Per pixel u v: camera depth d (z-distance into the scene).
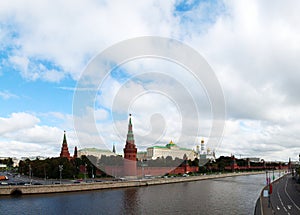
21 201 74.69
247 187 121.50
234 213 66.19
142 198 85.12
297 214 59.25
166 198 86.44
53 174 126.12
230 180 160.62
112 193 92.88
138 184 115.12
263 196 87.31
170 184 128.88
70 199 79.50
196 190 108.81
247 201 83.31
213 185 128.88
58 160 130.50
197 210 69.25
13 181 114.69
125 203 76.50
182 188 114.56
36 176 138.25
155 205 74.94
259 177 191.38
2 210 65.31
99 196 86.38
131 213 65.25
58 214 63.16
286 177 188.88
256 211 62.00
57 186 89.62
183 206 74.19
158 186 118.50
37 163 142.88
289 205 70.38
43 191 86.38
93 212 65.56
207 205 76.00
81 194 88.38
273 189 109.06
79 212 65.25
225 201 82.94
